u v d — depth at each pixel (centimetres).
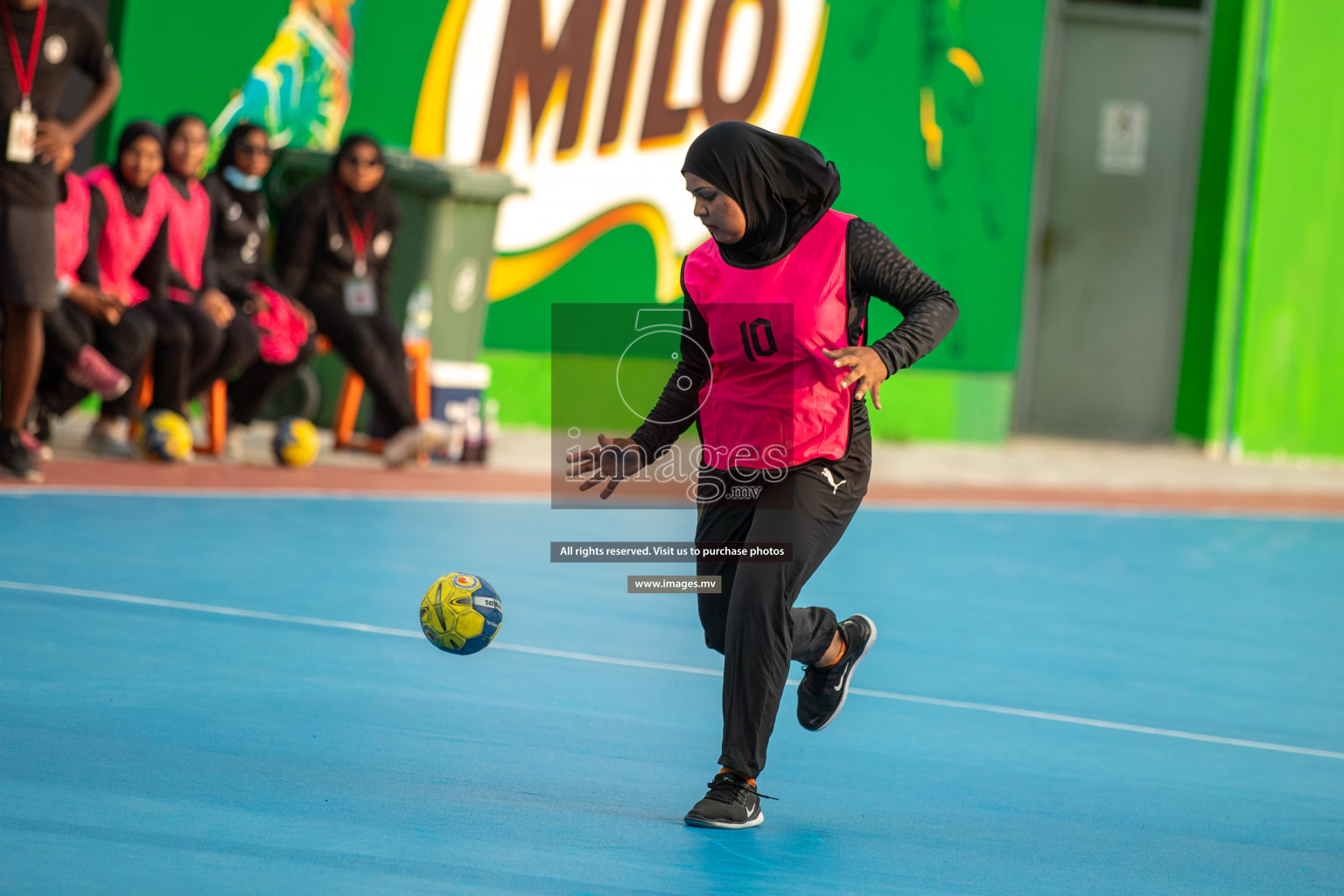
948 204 4434
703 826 1123
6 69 2309
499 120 3856
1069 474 4219
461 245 3291
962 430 4575
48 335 2611
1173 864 1124
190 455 2858
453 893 927
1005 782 1334
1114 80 4972
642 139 4025
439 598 1325
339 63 3644
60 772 1114
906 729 1509
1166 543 3130
